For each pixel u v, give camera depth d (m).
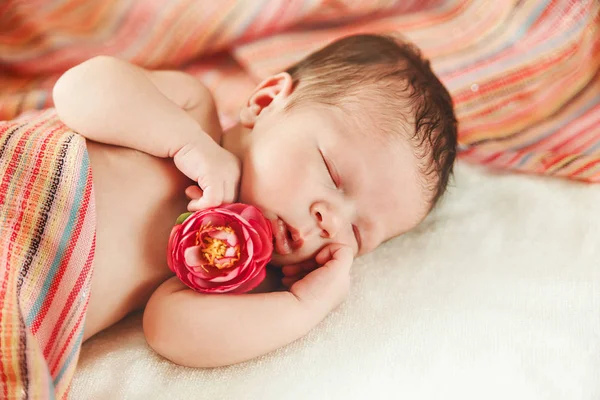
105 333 0.90
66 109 0.88
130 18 1.31
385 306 0.94
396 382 0.80
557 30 1.22
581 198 1.14
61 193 0.78
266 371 0.82
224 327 0.82
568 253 1.03
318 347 0.86
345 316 0.92
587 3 1.19
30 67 1.28
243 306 0.83
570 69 1.23
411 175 0.95
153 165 0.91
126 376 0.81
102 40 1.31
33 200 0.77
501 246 1.07
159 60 1.35
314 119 0.92
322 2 1.34
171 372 0.82
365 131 0.92
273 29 1.37
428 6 1.43
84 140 0.82
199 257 0.79
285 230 0.91
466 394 0.79
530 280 0.98
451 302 0.94
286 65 1.34
